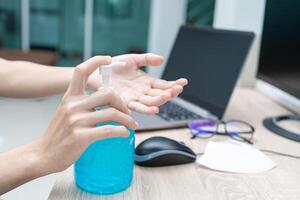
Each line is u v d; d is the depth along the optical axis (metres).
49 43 3.50
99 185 0.46
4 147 1.12
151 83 0.53
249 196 0.47
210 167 0.55
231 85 0.79
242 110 0.91
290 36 0.80
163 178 0.51
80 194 0.46
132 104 0.49
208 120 0.77
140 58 0.54
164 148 0.54
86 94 0.43
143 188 0.48
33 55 2.53
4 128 1.24
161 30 2.86
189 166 0.55
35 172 0.43
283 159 0.59
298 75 0.76
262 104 0.98
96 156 0.45
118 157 0.46
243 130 0.73
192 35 1.00
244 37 0.80
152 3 2.99
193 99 0.91
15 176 0.43
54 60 2.61
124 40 3.51
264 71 0.96
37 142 0.45
